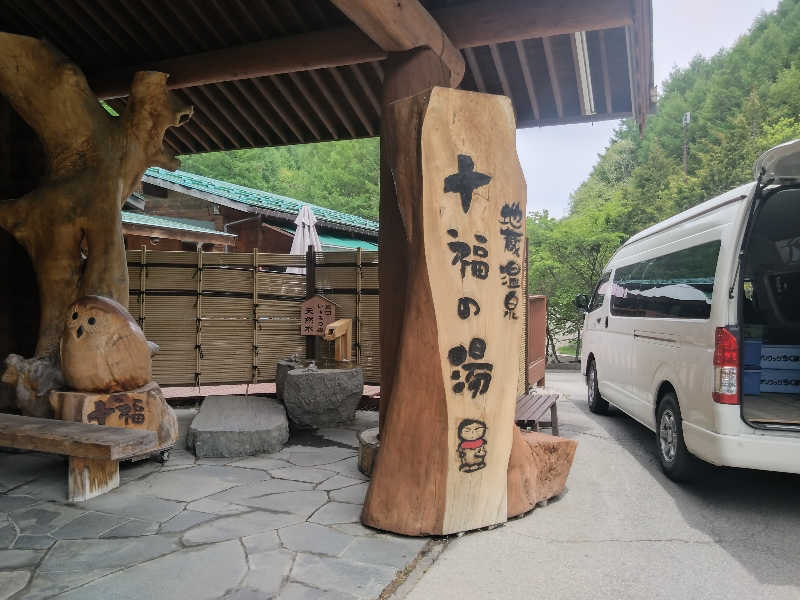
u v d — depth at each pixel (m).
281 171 27.70
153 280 7.11
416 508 3.26
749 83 33.81
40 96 4.89
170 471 4.44
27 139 5.87
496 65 4.91
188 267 7.19
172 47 5.36
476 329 3.39
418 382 3.33
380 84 5.67
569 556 3.09
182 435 5.65
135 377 4.40
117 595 2.52
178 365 7.20
